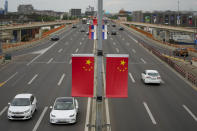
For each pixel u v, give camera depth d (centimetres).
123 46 6419
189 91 2862
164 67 4191
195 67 4494
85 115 2056
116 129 1788
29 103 2023
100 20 888
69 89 2823
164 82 3244
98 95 895
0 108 2233
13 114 1928
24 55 5159
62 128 1800
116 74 1063
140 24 13525
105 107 2286
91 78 1049
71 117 1853
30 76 3438
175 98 2583
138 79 3356
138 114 2112
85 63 1045
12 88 2883
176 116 2077
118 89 1066
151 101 2470
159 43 7569
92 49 5684
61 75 3484
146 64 4362
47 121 1934
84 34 9338
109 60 1059
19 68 3950
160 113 2144
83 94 1052
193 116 2084
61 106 1948
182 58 5472
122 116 2059
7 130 1762
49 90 2791
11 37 13400
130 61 4569
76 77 1052
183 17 17588
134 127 1831
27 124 1877
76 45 6438
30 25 10775
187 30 9681
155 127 1838
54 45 6588
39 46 6500
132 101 2466
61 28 11512
